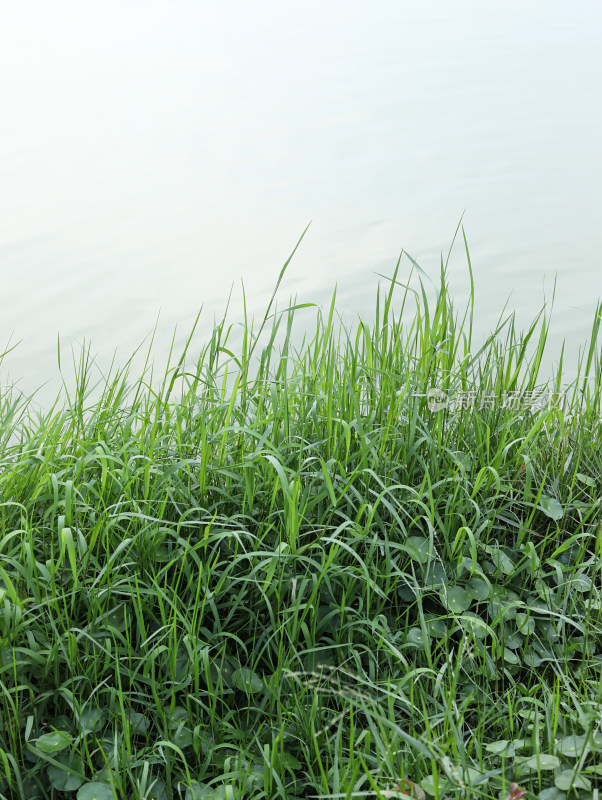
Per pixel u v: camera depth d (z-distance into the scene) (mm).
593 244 8742
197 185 10516
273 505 3281
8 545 3240
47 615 3057
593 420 3996
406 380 3682
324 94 13797
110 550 3209
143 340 6879
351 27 18500
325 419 3693
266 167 10992
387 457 3580
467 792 2406
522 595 3307
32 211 9859
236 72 15211
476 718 2896
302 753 2785
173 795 2723
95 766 2736
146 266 8562
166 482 3377
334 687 2922
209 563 3086
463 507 3438
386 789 2455
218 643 3014
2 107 13633
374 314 7480
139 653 3008
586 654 3107
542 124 12164
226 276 8320
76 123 12797
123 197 10188
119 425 4027
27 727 2689
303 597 3148
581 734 2715
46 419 4086
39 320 7598
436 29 18094
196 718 2859
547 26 18125
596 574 3422
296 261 8570
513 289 7895
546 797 2445
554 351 6680
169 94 14055
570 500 3578
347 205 9852
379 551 3334
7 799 2627
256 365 5801
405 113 12750
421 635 3062
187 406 3902
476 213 9531
